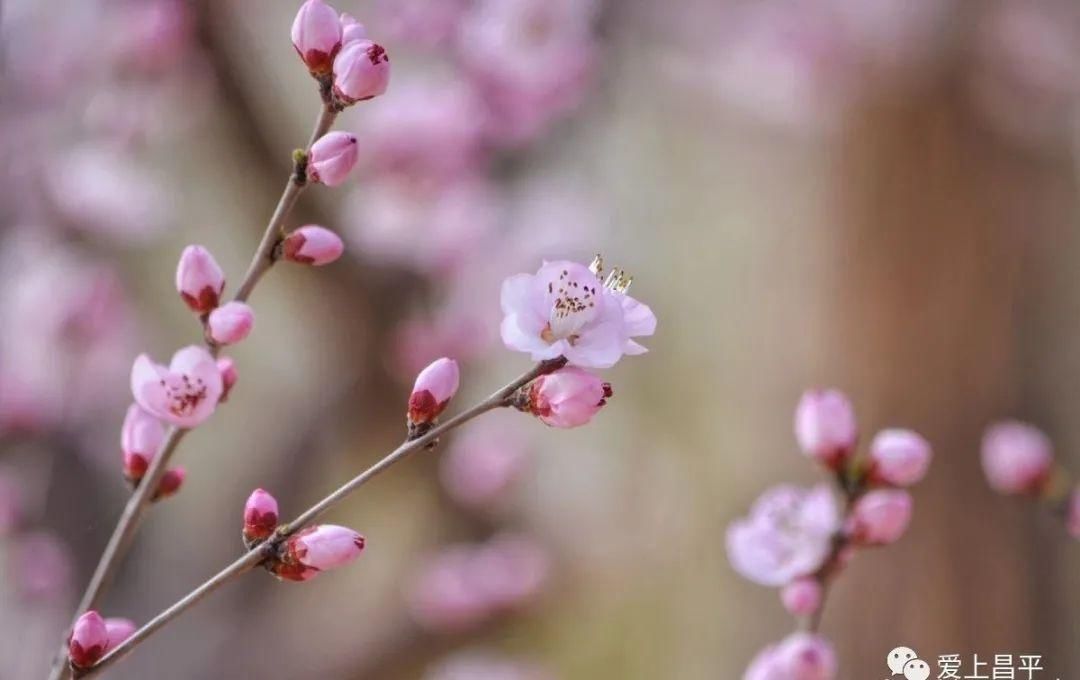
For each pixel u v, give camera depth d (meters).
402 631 1.41
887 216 1.27
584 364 0.69
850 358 1.27
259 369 1.68
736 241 1.57
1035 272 1.24
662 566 1.59
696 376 1.62
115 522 1.27
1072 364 1.23
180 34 1.23
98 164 1.31
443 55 1.33
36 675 1.20
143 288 1.46
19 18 1.28
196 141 1.41
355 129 1.31
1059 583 1.09
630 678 1.55
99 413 1.33
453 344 1.34
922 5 1.27
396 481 1.49
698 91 1.51
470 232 1.34
